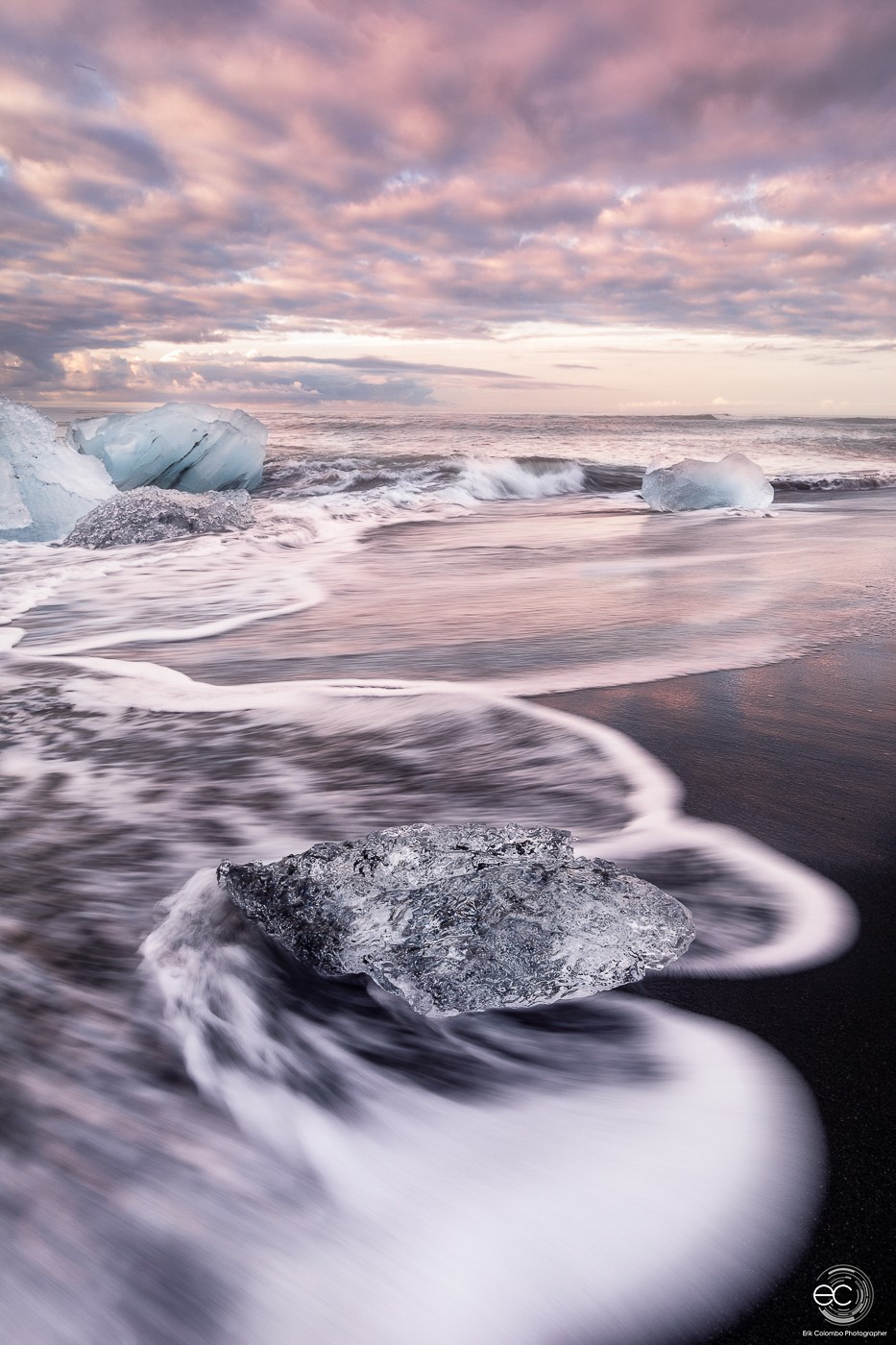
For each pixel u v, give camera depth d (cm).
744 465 1273
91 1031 172
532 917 194
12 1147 142
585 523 1147
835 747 332
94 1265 123
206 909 212
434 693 414
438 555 895
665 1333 115
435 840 217
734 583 686
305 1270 123
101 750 350
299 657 500
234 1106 153
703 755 326
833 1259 125
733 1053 168
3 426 1080
